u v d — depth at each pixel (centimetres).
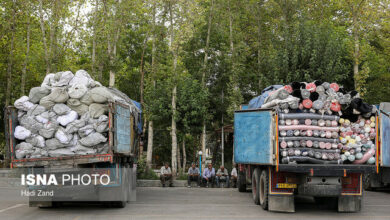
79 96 1157
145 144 4362
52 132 1146
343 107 1193
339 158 1195
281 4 3122
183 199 1653
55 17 2736
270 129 1192
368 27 2745
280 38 2905
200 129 2788
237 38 3084
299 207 1409
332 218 1145
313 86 1173
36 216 1125
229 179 2483
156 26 2808
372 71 3069
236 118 1424
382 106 2005
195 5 2652
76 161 1148
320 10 3306
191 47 3144
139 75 3903
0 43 3569
